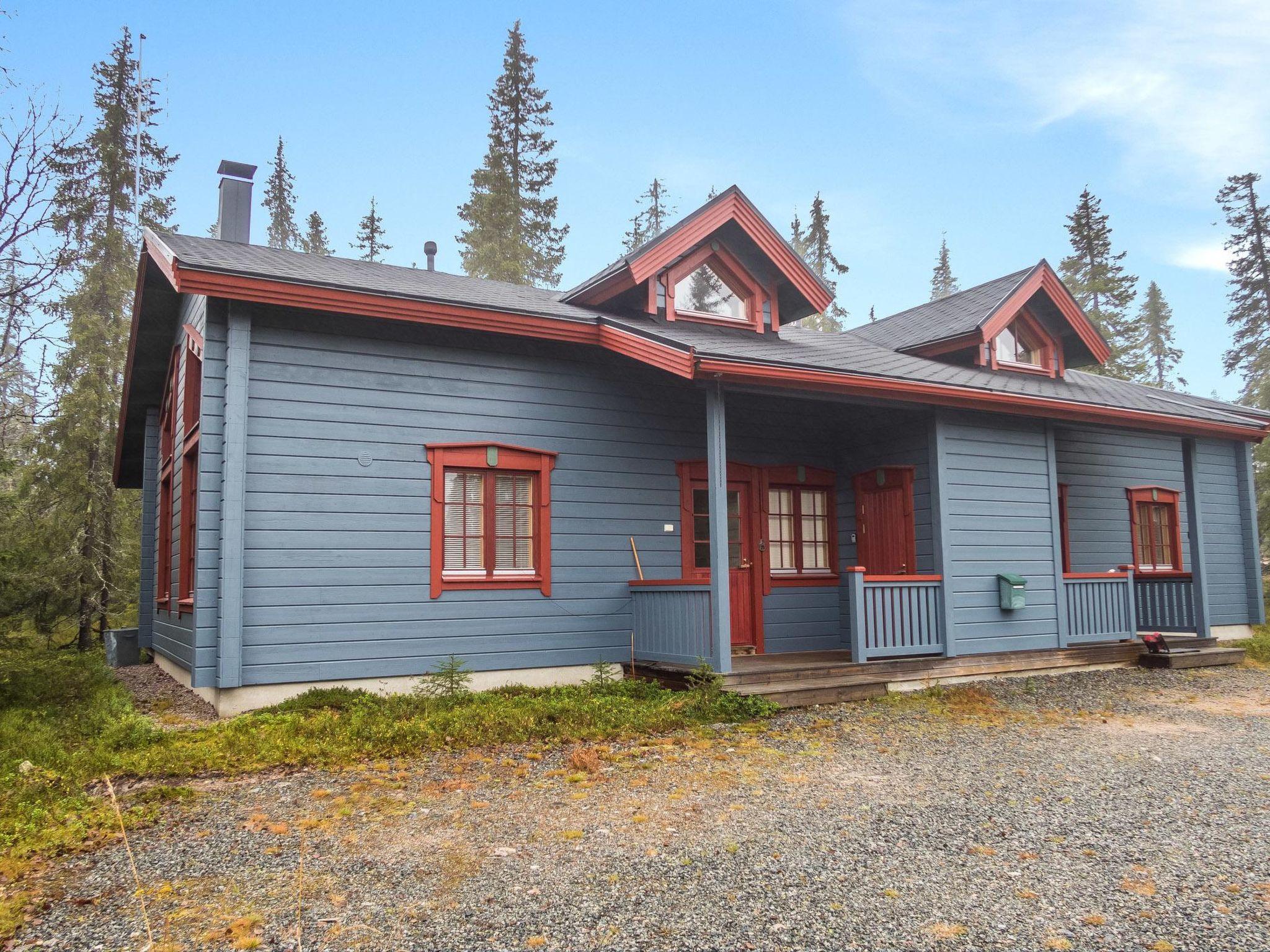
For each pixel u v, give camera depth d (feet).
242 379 24.58
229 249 30.81
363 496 26.43
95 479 55.77
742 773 18.22
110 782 16.76
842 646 35.55
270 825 14.47
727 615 25.82
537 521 29.53
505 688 27.30
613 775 17.97
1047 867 12.78
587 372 30.94
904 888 11.91
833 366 28.81
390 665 26.35
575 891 11.69
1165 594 40.68
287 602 24.99
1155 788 17.33
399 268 36.42
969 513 32.40
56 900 11.27
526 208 106.52
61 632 60.90
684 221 33.35
